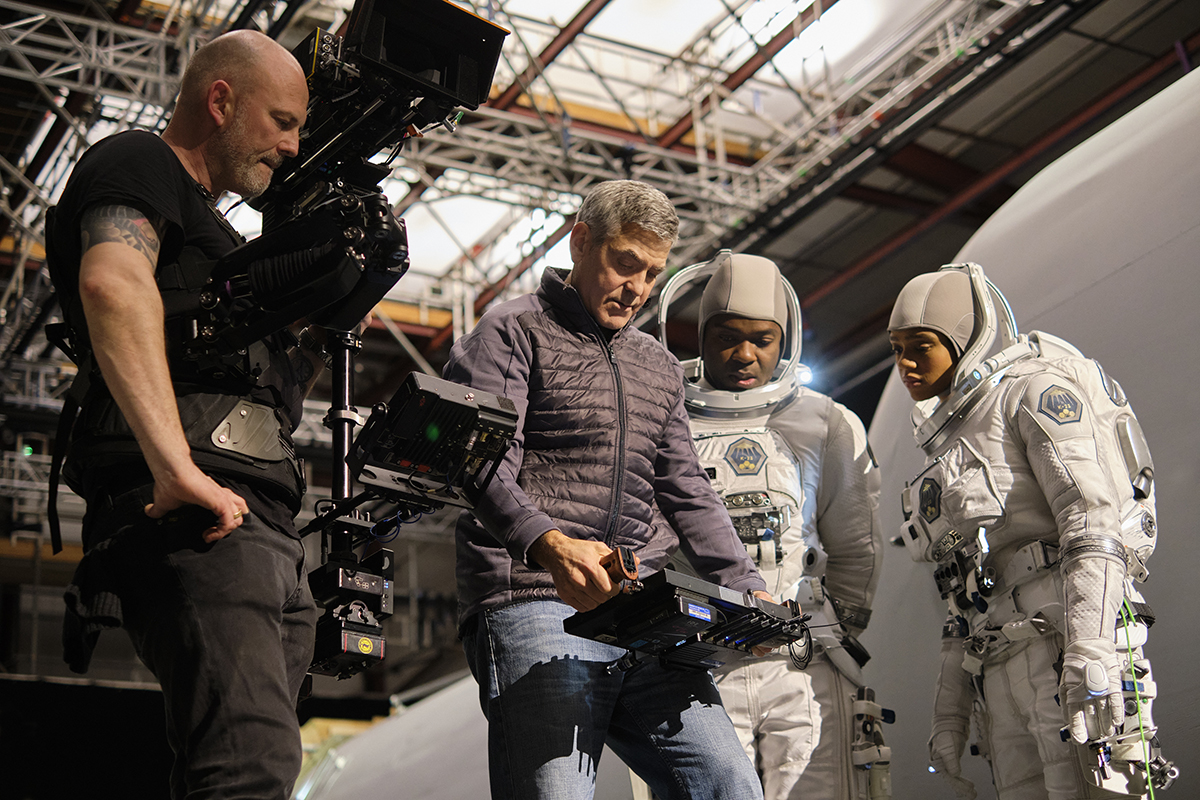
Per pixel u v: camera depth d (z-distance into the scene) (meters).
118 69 8.60
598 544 1.92
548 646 2.03
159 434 1.42
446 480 1.87
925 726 3.68
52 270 1.66
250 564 1.54
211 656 1.48
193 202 1.66
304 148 2.15
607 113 11.56
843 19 10.12
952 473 2.79
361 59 2.02
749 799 2.07
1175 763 2.98
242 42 1.75
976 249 4.76
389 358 14.22
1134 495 2.67
